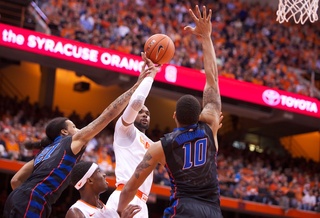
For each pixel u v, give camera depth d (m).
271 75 24.69
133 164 6.41
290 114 23.95
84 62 20.16
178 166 4.38
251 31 26.67
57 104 26.66
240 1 28.84
